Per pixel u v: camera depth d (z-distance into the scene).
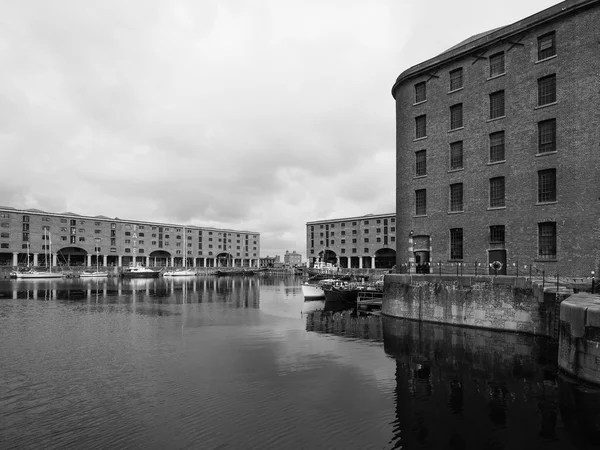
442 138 30.58
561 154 24.48
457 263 28.89
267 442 10.28
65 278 99.69
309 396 13.65
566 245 24.00
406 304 28.14
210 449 9.95
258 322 30.59
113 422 11.65
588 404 12.21
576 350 13.75
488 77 28.31
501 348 19.45
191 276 123.00
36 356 19.44
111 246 120.50
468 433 10.67
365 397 13.48
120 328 27.62
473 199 28.50
